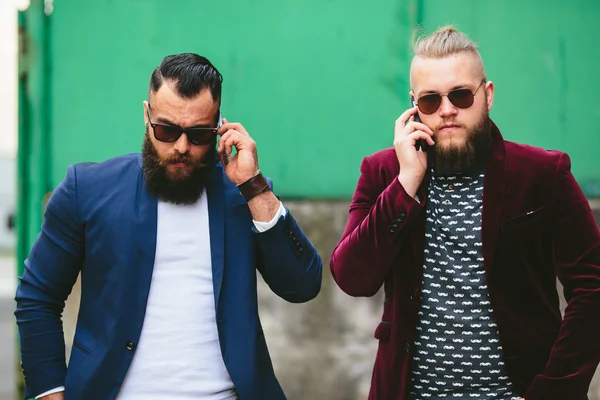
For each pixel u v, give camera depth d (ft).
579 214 7.84
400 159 7.93
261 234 8.07
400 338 7.95
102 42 15.49
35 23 15.44
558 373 7.62
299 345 15.25
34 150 15.52
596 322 7.66
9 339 30.86
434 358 7.83
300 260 8.21
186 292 7.84
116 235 7.80
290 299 8.43
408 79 15.34
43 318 7.97
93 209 7.90
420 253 7.93
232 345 7.80
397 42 15.33
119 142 15.57
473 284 7.77
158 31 15.48
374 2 15.35
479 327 7.73
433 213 8.03
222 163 8.20
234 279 7.98
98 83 15.52
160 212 7.97
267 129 15.55
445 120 7.86
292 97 15.51
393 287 8.21
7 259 78.89
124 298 7.69
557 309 8.13
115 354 7.65
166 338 7.73
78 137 15.56
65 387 7.79
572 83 15.25
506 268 7.79
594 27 15.17
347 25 15.39
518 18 15.20
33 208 15.56
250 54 15.47
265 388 7.98
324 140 15.49
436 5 15.26
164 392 7.66
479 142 7.89
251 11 15.46
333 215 15.30
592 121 15.26
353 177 15.48
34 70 15.46
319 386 15.21
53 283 8.01
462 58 7.87
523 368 7.82
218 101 7.89
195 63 7.79
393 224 7.85
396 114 15.40
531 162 7.96
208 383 7.76
